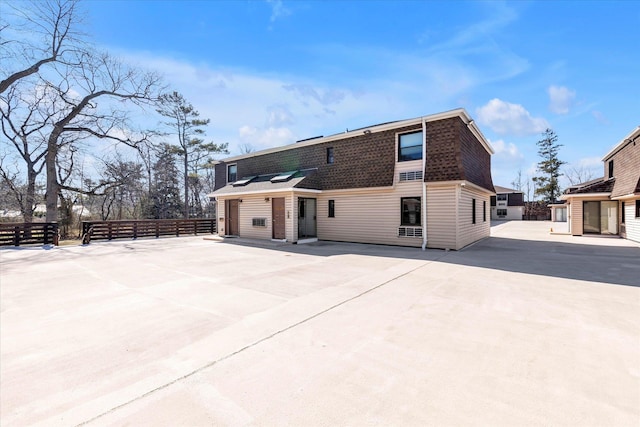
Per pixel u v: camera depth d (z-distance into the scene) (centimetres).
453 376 262
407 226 1212
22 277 706
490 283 604
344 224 1404
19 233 1340
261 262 883
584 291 541
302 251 1116
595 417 206
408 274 693
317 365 284
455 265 802
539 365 281
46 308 471
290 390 243
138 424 203
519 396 232
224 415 212
